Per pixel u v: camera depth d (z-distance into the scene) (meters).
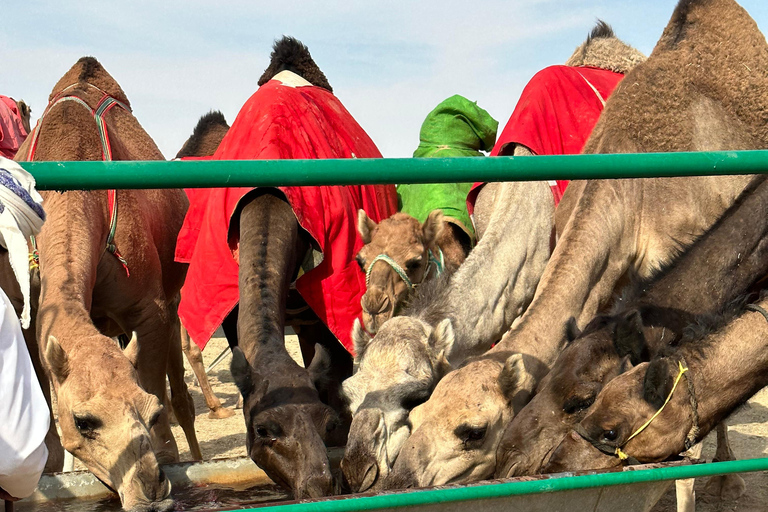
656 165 2.59
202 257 5.91
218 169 2.29
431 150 7.77
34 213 2.42
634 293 4.47
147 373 6.18
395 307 6.02
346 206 6.12
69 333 4.31
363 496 2.68
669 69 5.86
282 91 6.50
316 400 4.30
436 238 6.32
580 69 6.93
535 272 5.98
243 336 4.84
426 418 4.19
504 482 2.82
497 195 6.32
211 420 8.72
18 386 2.48
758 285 4.39
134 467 3.82
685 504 5.09
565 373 4.09
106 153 5.99
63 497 4.02
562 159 2.52
